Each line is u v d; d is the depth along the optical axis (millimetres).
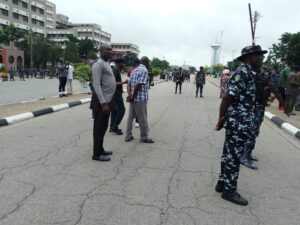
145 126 6812
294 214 3818
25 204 3764
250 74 3734
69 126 8320
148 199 4035
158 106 13555
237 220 3602
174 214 3666
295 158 6238
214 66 89188
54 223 3363
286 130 9000
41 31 95625
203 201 4047
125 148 6371
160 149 6422
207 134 8078
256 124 5410
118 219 3498
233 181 4016
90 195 4078
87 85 17984
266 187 4648
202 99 17578
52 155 5711
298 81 11289
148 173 4980
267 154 6469
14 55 63000
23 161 5324
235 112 3855
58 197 3984
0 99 14117
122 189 4312
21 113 9562
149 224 3418
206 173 5082
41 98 14508
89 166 5191
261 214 3781
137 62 6723
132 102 6699
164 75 47531
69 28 122812
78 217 3504
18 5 83000
